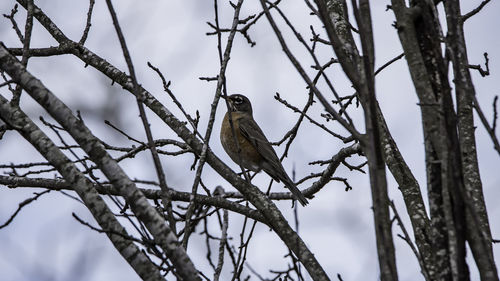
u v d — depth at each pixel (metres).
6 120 8.14
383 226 6.48
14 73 8.13
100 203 7.84
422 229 8.13
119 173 7.88
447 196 6.75
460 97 7.93
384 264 6.38
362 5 7.18
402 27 7.57
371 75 6.89
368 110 6.82
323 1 7.47
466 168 8.39
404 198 8.90
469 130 8.59
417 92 7.31
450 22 7.27
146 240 7.62
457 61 7.01
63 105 8.01
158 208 11.23
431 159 7.18
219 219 11.88
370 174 6.65
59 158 7.98
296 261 9.65
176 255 7.59
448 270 6.87
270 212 9.81
